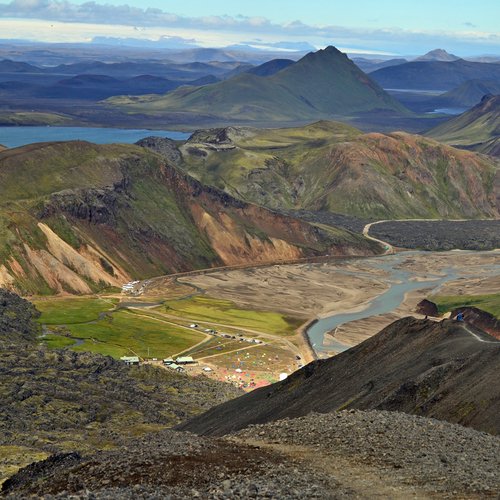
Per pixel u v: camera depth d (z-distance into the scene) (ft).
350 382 374.84
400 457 196.34
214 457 201.46
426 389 309.22
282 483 169.99
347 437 222.48
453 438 216.54
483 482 169.78
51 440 407.44
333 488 168.96
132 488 169.58
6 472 277.64
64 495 163.43
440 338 382.63
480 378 291.38
